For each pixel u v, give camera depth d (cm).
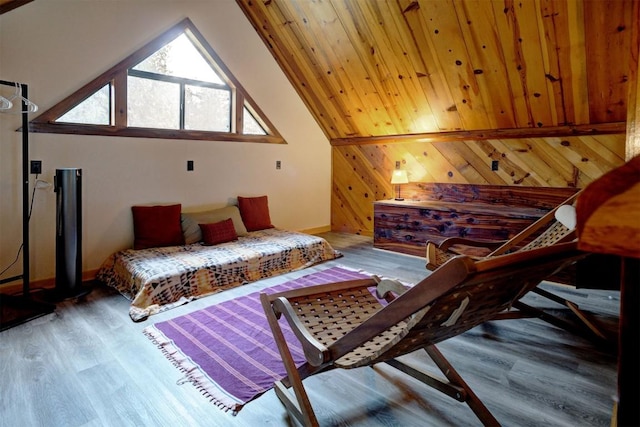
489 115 407
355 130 539
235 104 456
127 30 362
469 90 388
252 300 308
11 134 304
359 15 369
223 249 377
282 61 491
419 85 412
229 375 202
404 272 385
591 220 40
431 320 121
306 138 548
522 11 294
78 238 310
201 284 320
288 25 431
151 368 207
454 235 413
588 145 371
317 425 150
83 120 344
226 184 455
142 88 382
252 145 478
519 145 414
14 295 301
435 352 176
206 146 431
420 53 373
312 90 509
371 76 433
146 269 306
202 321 267
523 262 105
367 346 165
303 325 163
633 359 47
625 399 47
